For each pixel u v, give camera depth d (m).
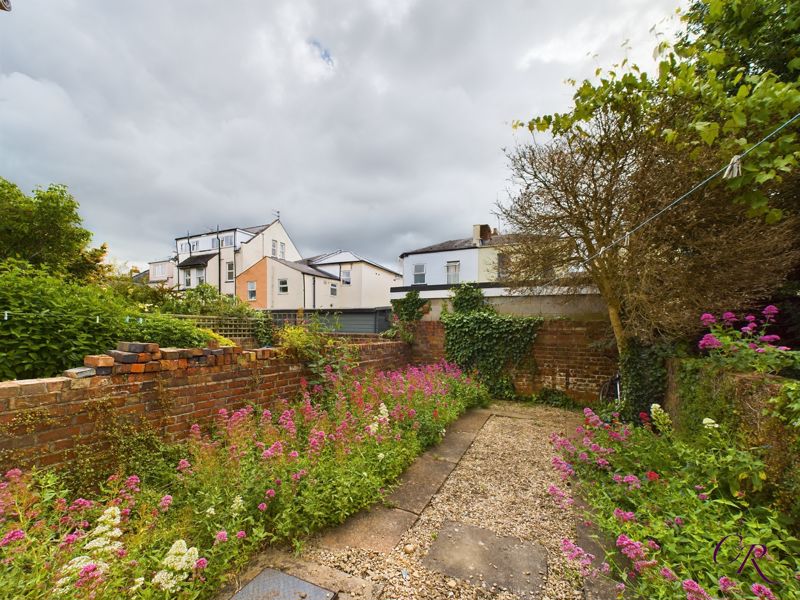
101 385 2.31
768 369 2.35
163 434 2.68
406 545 2.20
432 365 7.18
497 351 6.90
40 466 2.00
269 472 2.32
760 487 1.93
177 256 26.44
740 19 3.23
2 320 2.60
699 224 3.93
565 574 1.97
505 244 6.39
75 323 2.96
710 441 2.38
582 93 3.72
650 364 4.59
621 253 4.66
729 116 2.73
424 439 3.93
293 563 1.98
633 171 4.18
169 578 1.46
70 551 1.49
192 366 2.94
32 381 2.01
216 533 1.81
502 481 3.19
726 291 3.75
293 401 4.14
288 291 21.58
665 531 1.84
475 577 1.94
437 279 16.19
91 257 10.55
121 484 2.22
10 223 8.34
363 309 10.96
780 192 3.51
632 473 2.78
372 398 4.13
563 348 6.46
